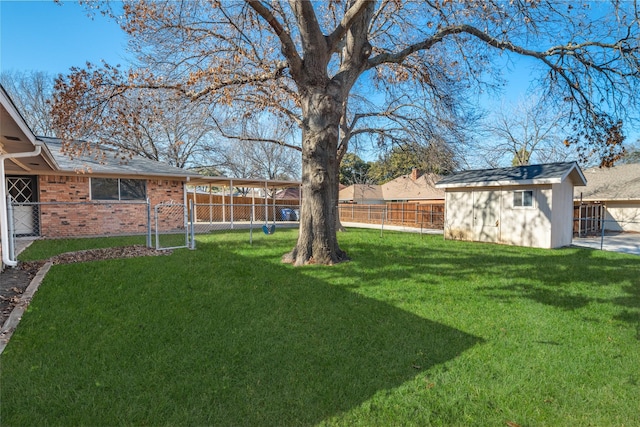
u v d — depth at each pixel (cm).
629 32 712
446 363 315
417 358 324
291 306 462
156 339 350
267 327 390
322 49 704
